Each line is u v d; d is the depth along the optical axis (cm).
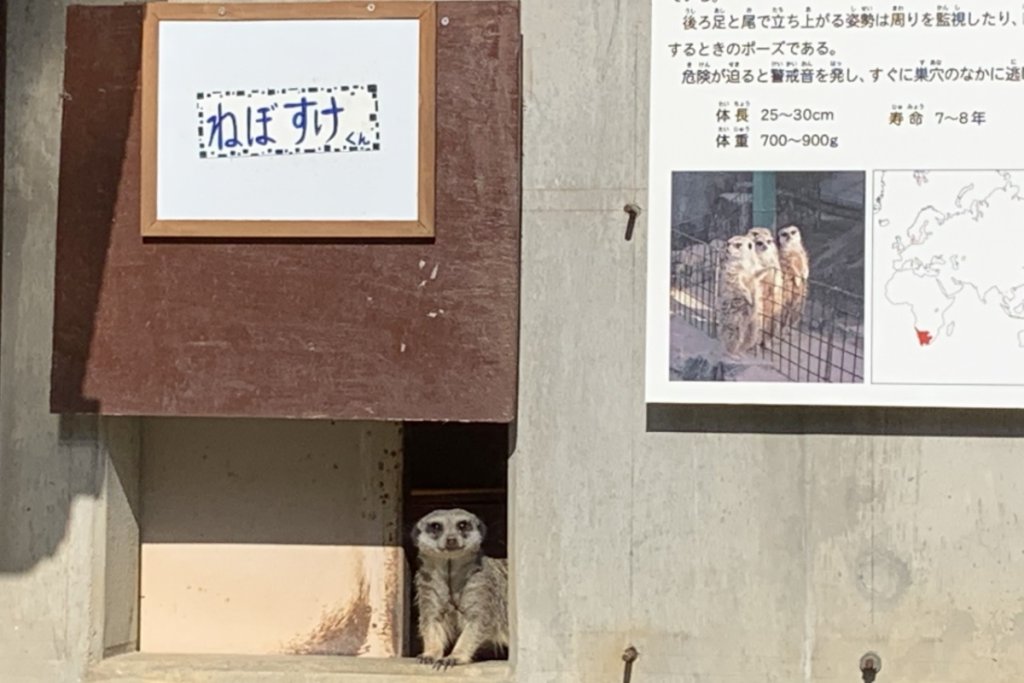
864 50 275
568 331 280
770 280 276
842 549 278
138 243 282
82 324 282
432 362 278
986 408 276
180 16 280
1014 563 276
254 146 279
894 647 277
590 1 281
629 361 280
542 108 281
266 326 280
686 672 279
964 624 277
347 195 278
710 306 277
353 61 278
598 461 280
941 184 274
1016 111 273
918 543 277
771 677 278
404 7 277
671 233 277
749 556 278
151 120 280
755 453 279
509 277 278
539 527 280
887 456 278
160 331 281
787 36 276
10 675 285
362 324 279
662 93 277
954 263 274
